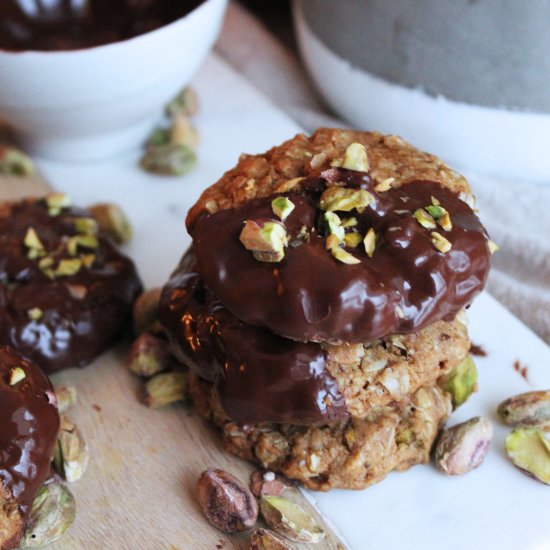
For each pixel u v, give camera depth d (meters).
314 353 0.36
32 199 0.44
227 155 0.49
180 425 0.40
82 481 0.39
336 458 0.38
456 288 0.36
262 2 0.58
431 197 0.37
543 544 0.37
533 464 0.38
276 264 0.36
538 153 0.47
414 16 0.45
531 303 0.45
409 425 0.38
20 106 0.45
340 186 0.37
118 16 0.49
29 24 0.49
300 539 0.37
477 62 0.45
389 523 0.38
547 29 0.44
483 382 0.41
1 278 0.41
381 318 0.35
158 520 0.38
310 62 0.50
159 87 0.46
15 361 0.38
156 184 0.48
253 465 0.39
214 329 0.37
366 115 0.49
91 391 0.41
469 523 0.38
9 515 0.36
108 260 0.43
